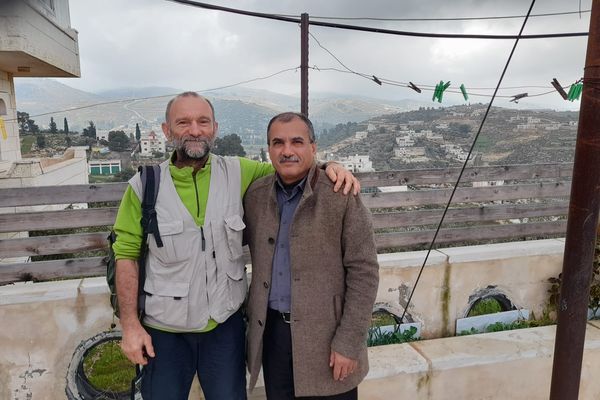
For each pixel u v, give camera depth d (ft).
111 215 11.98
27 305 9.42
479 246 12.92
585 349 10.44
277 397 6.43
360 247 5.71
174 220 5.96
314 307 5.84
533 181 16.69
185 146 5.98
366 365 6.31
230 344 6.57
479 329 12.59
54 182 33.88
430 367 9.71
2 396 9.61
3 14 22.09
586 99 5.89
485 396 10.18
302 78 14.75
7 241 11.35
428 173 14.47
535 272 12.87
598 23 5.61
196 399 9.43
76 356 9.80
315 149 5.99
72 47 32.14
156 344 6.26
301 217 5.79
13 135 31.83
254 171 6.82
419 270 11.95
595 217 6.16
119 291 6.00
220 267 6.22
